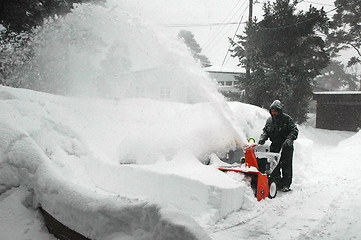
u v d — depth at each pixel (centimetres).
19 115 539
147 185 482
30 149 413
